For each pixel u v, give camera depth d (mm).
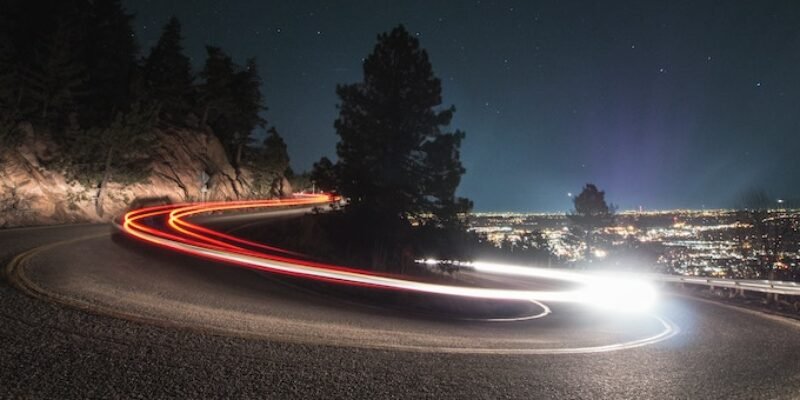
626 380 7199
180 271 14961
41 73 33562
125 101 44875
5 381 4832
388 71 28484
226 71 58500
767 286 24516
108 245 18672
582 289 35438
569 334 12664
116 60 45688
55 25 36750
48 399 4531
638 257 50719
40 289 9539
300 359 6582
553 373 7285
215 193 51969
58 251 15617
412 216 28344
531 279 43562
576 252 64562
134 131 35219
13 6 35219
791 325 16984
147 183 40969
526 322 16266
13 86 30469
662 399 6359
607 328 14805
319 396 5297
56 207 29125
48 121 32938
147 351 6195
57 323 7086
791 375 8320
